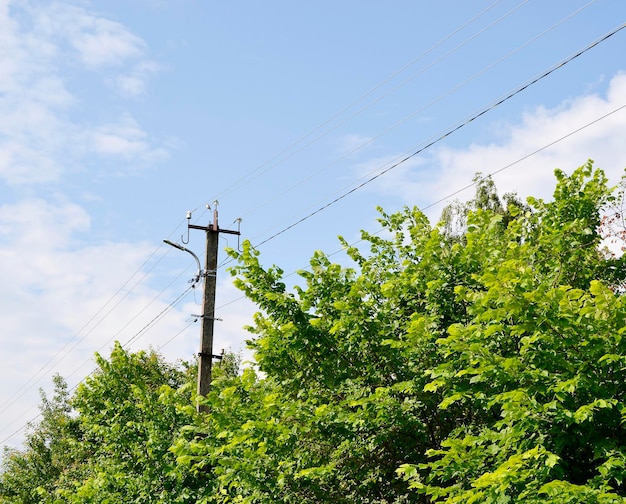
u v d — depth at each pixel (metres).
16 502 34.28
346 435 10.44
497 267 9.28
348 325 11.02
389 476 10.77
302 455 10.80
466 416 10.44
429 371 8.93
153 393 19.05
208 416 11.71
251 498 10.73
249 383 11.72
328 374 11.15
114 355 19.47
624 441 7.50
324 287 11.67
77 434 29.25
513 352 8.73
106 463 17.69
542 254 10.59
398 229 12.90
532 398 7.38
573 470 7.98
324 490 10.84
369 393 10.75
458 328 8.17
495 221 11.07
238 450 11.25
